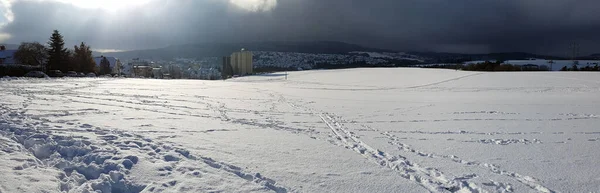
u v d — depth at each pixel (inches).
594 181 192.2
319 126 387.9
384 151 262.5
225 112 497.4
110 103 564.1
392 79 1622.8
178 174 189.0
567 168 216.2
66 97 635.5
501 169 214.8
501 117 458.0
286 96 821.9
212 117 441.4
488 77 1524.4
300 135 327.3
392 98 783.7
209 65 5413.4
